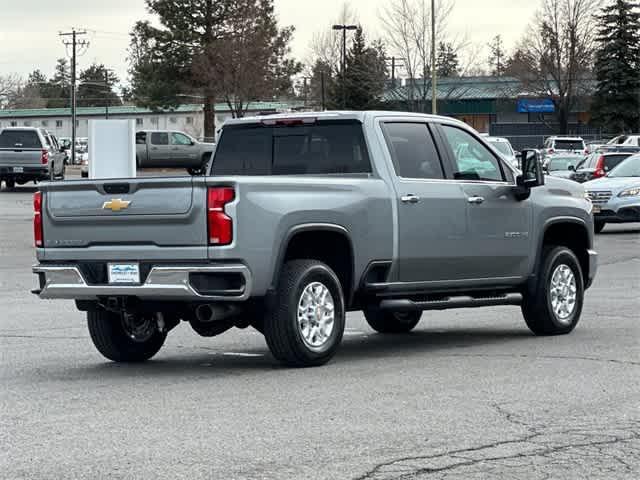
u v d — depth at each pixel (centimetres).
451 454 710
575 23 8875
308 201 1036
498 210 1226
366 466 680
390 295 1134
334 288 1060
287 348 1030
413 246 1135
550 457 705
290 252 1074
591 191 3002
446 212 1168
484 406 860
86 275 1035
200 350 1215
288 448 725
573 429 782
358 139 1134
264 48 7881
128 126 2827
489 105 10031
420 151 1171
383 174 1122
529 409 849
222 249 976
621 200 2969
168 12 7988
